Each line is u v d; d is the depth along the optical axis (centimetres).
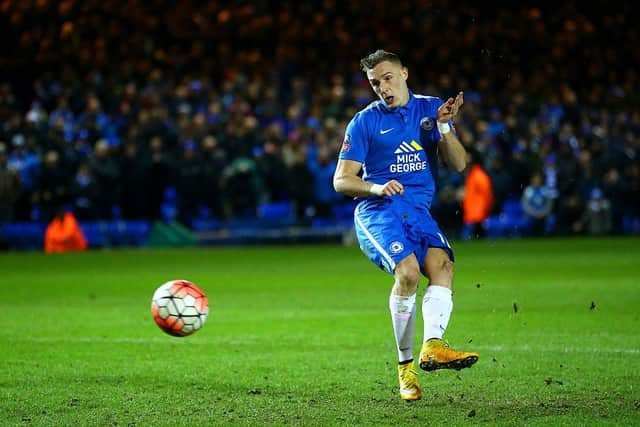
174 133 8306
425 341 2117
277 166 8181
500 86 10725
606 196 8856
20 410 2130
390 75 2252
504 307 3988
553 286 4791
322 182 8350
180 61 10238
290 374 2547
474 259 6562
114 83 9219
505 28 11056
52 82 9269
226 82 9431
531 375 2495
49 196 7925
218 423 1992
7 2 10200
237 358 2812
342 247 8206
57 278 5569
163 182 8031
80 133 8375
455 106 2214
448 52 10888
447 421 1988
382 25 10975
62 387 2392
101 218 8119
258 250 7962
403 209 2242
